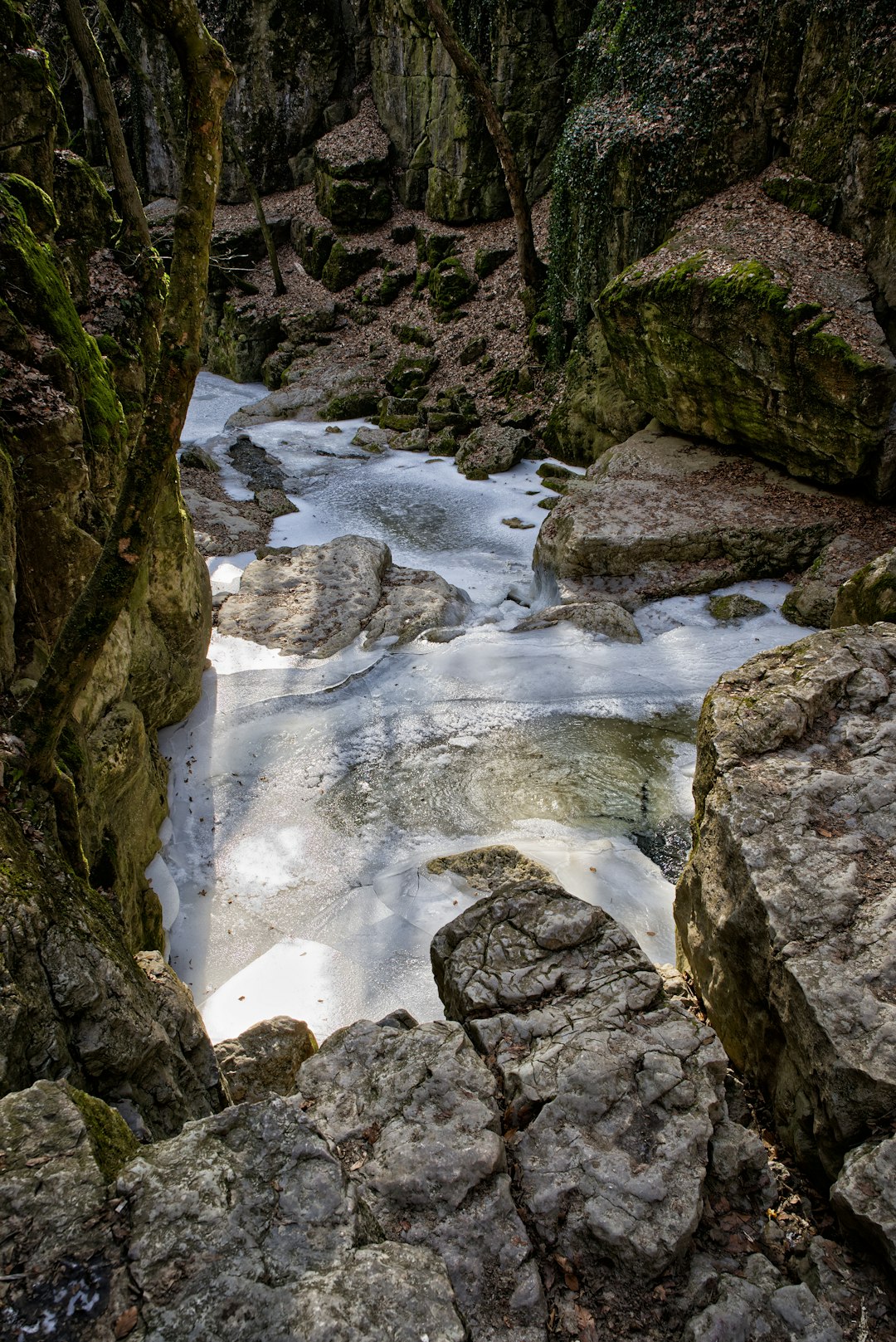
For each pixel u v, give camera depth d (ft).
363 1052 13.79
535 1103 12.95
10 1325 8.18
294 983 20.26
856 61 40.63
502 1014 14.47
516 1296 10.71
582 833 25.05
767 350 39.73
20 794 14.47
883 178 40.01
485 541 46.39
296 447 59.88
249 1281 8.69
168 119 72.79
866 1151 12.06
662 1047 13.62
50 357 18.89
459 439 60.34
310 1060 13.73
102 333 23.03
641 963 15.20
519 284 65.98
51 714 14.89
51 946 12.34
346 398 65.87
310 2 77.66
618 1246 11.24
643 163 48.29
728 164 47.24
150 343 24.80
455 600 37.99
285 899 22.81
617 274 52.08
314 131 82.79
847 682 19.24
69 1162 9.56
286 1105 10.48
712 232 44.93
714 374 42.57
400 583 39.42
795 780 16.94
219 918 22.25
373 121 79.10
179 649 28.12
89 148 89.20
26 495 17.83
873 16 39.52
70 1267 8.66
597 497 42.04
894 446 37.70
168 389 13.84
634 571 38.22
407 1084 13.07
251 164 83.61
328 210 77.36
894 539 36.78
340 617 35.53
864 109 40.32
